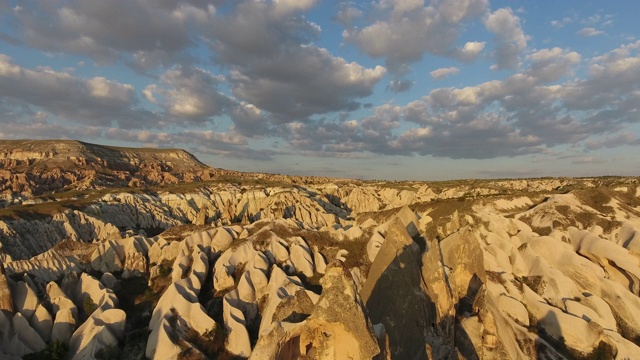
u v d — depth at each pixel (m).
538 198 75.94
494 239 49.66
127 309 40.00
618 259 44.66
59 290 37.53
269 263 45.47
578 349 33.00
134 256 48.72
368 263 44.88
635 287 42.88
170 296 37.25
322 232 53.25
